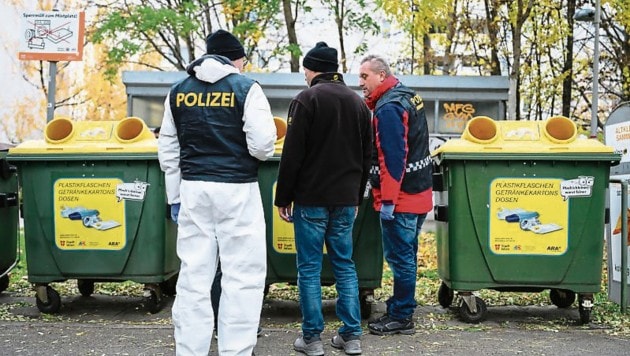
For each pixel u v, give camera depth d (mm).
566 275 5785
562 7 17078
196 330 4227
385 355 4934
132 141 6059
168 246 6215
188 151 4293
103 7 16297
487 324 5961
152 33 15398
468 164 5809
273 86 14586
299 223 4844
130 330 5582
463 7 16812
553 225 5770
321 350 4867
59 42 7723
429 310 6555
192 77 4395
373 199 5832
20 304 6695
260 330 5465
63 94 22188
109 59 15242
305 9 17047
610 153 5695
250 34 15922
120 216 6039
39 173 6055
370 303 6086
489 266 5820
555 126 5957
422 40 17188
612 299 6582
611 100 19828
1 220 6871
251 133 4203
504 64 18453
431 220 14844
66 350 4996
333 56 4941
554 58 17859
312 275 4863
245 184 4273
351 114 4828
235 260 4246
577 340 5367
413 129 5367
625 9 15398
